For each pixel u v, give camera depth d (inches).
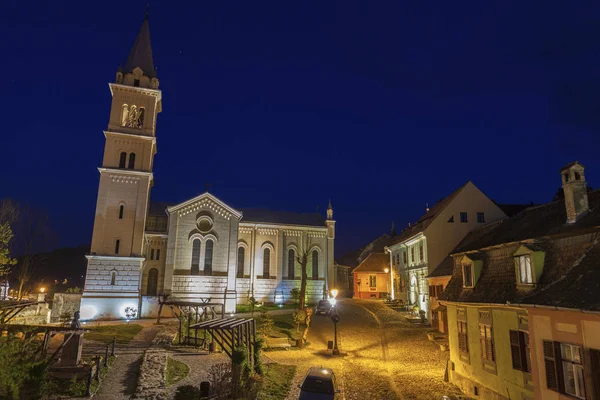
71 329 746.2
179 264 1913.1
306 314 1566.2
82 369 724.0
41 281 3070.9
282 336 1376.7
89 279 1689.2
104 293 1690.5
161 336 1226.0
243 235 2257.6
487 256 793.6
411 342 1242.0
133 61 1967.3
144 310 1759.4
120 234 1769.2
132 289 1728.6
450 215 1637.6
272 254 2297.0
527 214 871.1
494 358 690.8
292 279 2299.5
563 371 508.1
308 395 661.9
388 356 1099.3
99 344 1082.1
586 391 462.9
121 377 766.5
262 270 2256.4
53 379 687.7
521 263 649.0
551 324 524.7
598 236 546.0
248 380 726.5
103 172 1802.4
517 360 627.2
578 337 479.8
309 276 2346.2
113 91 1889.8
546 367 531.8
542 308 522.0
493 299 681.6
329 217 2482.8
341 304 2054.6
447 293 888.3
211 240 1987.0
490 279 746.2
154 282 1931.6
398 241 2075.5
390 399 744.3
